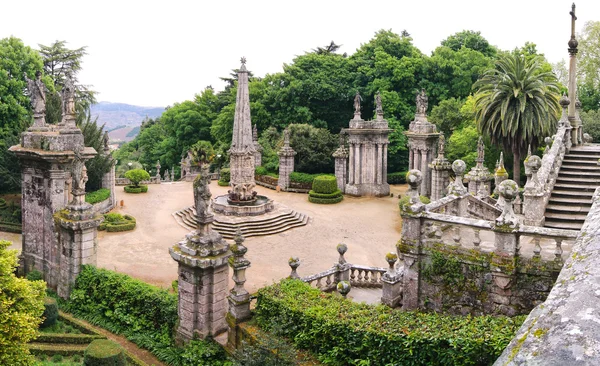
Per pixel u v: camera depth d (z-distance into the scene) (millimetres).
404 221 16969
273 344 16547
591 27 63531
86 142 48438
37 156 27984
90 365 18828
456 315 16078
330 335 17203
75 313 26641
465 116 60406
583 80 64500
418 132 56250
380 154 60438
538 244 14719
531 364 4078
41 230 29641
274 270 33562
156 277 31969
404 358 15320
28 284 18516
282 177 63781
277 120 75938
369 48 79625
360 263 35625
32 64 55406
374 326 16234
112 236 41781
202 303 21703
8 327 16688
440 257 16281
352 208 54156
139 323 24484
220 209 46594
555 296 5176
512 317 14930
